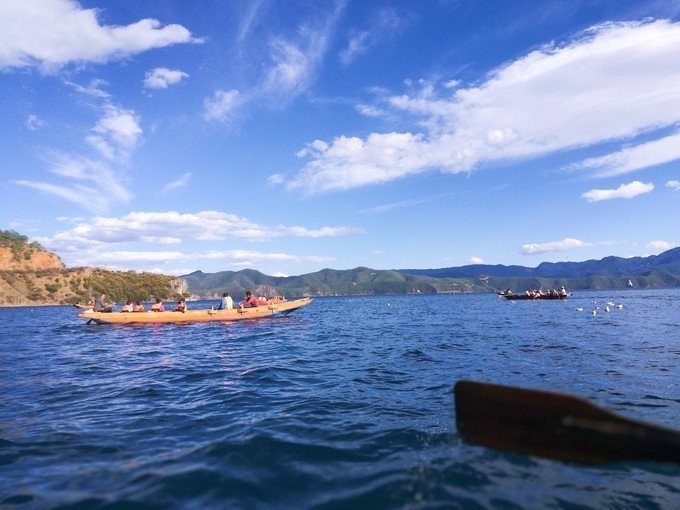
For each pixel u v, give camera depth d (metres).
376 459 4.57
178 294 176.12
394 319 31.80
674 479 4.09
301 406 6.84
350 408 6.66
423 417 6.07
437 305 64.88
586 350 12.27
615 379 8.34
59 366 11.72
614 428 2.84
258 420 6.12
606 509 3.57
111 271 171.50
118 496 3.85
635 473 4.21
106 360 12.74
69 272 161.75
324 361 11.48
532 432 3.26
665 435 2.61
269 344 15.77
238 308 26.06
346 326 24.23
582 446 3.00
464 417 3.66
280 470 4.34
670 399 6.86
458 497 3.73
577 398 3.04
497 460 4.47
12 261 164.75
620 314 29.89
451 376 8.98
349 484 3.99
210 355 13.19
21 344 18.02
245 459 4.63
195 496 3.82
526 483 3.98
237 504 3.66
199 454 4.82
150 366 11.36
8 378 10.00
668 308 37.56
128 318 24.86
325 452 4.80
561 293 66.25
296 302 27.84
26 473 4.41
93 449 5.08
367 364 10.81
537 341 14.70
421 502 3.64
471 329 20.53
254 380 9.05
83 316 24.70
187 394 7.94
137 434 5.62
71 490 4.00
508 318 28.41
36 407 7.20
